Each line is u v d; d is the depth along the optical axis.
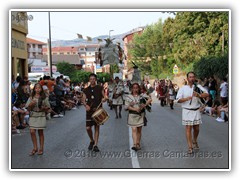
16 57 29.72
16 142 13.26
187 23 43.50
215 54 39.97
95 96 11.33
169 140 13.04
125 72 75.56
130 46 72.75
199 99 10.81
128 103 11.33
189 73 10.82
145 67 67.06
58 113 21.73
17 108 16.28
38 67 42.22
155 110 25.11
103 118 11.15
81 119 20.31
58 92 21.92
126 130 15.61
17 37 30.08
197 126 11.09
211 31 40.50
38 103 10.86
